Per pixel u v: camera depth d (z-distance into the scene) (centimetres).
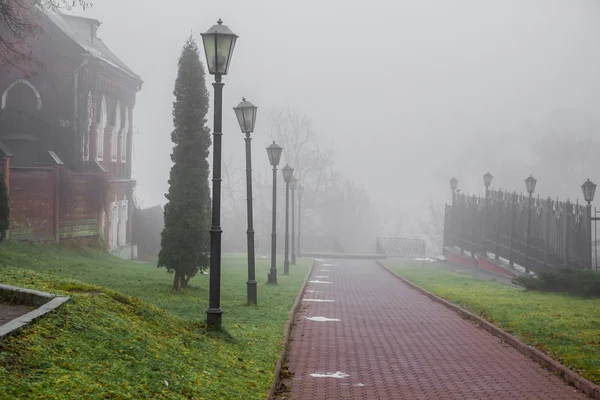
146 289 2077
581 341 1433
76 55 3484
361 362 1318
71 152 3475
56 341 852
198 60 2150
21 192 2588
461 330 1728
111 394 738
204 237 2156
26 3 2917
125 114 4247
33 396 660
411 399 1047
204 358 1076
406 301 2431
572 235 2927
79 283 1349
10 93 3481
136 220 4566
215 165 1370
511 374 1226
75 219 3056
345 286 3045
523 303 2102
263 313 1823
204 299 2022
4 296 1079
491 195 4203
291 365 1280
